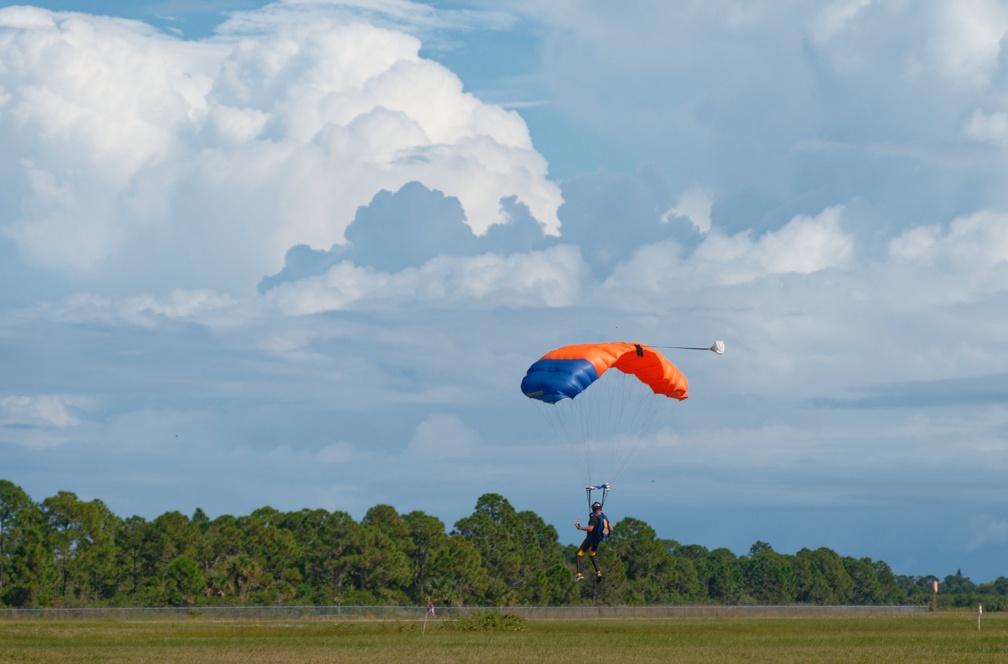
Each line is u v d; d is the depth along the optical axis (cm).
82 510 16925
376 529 18025
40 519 16750
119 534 17888
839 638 8062
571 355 6153
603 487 5331
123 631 8969
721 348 6116
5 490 16788
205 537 18250
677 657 6047
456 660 5856
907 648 6850
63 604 15250
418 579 18238
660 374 6419
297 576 17012
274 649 6731
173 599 15012
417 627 9719
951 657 6075
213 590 15450
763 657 6081
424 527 18812
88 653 6400
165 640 7825
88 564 16500
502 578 19000
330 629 9456
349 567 17350
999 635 8531
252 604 15362
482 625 9594
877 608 14988
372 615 12244
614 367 6581
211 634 8644
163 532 17512
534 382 6022
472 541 19225
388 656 6112
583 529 5297
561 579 18475
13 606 15012
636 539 19862
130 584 17525
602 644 7262
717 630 9538
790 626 10456
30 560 15238
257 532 18188
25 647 6975
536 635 8656
